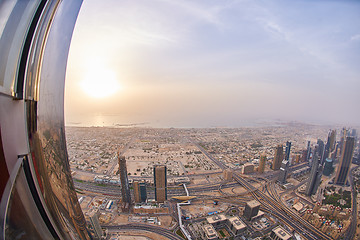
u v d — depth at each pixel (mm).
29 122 3754
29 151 3695
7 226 2891
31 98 3809
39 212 4098
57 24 4707
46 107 4672
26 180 3656
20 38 3338
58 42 4953
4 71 2951
